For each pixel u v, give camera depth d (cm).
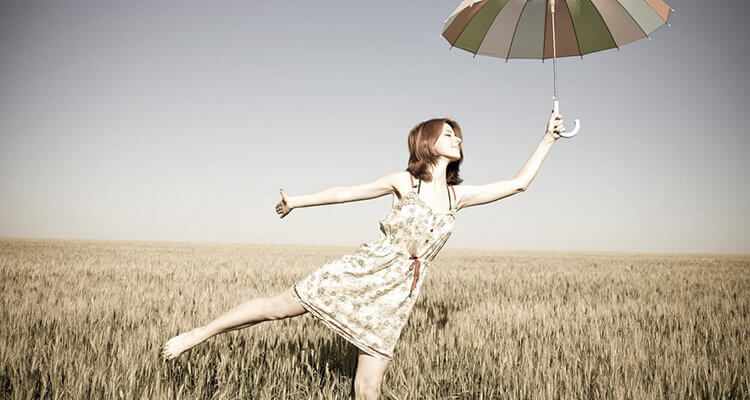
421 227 271
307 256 2872
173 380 320
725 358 406
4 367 320
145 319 523
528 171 315
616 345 426
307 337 448
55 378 304
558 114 321
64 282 910
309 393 317
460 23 384
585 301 816
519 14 383
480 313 639
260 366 356
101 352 366
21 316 509
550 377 333
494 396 324
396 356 397
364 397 265
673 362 376
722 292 1000
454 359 389
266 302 278
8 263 1374
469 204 308
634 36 365
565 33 386
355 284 266
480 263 2433
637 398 303
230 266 1627
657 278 1402
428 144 280
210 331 285
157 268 1412
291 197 287
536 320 577
